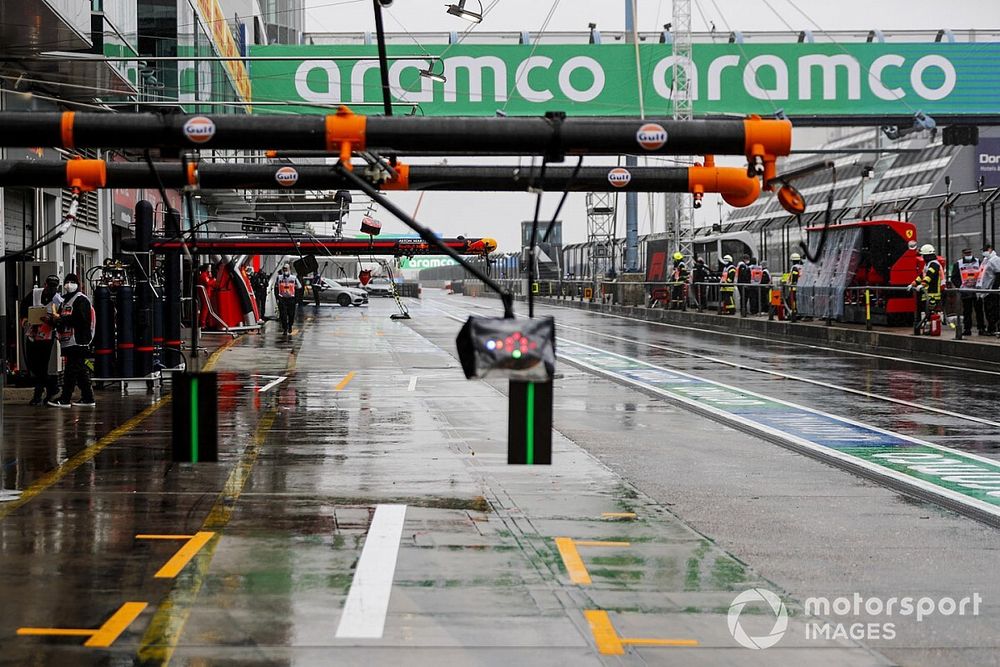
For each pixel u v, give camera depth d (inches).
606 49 3267.7
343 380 1311.5
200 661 348.5
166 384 1242.0
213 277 2293.3
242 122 420.5
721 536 535.2
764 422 959.6
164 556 486.6
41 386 1057.5
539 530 542.9
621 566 474.9
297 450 791.1
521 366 382.3
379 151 430.3
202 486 653.9
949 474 706.2
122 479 675.4
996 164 3489.2
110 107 1472.7
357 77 3228.3
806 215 2508.6
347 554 491.2
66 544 509.4
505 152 426.6
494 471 709.3
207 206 2541.8
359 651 358.9
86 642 366.9
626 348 1902.1
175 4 1899.6
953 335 1806.1
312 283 3166.8
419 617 397.4
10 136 420.8
